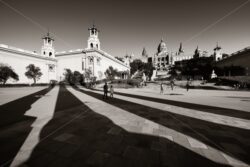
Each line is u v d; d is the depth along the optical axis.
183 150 3.45
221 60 59.56
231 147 3.61
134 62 94.25
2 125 5.24
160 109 8.29
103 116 6.62
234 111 7.78
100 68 58.09
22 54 46.41
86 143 3.80
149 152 3.34
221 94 17.92
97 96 15.21
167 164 2.87
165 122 5.71
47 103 10.37
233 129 4.92
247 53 42.00
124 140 4.00
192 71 68.50
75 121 5.79
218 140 4.02
